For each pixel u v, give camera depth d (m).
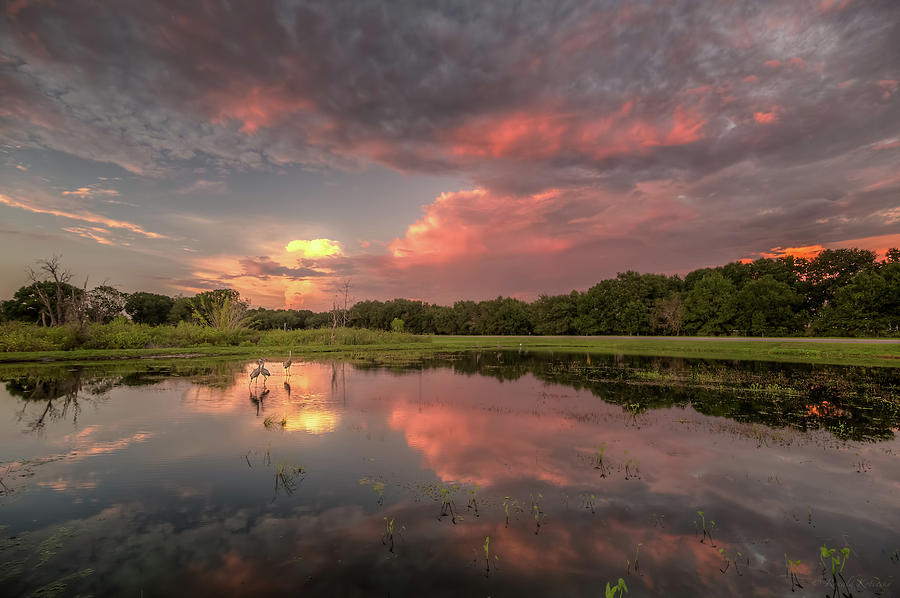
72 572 5.98
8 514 7.72
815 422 14.29
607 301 84.38
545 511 7.87
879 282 56.66
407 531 7.14
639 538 6.97
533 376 25.78
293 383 22.38
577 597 5.47
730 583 5.80
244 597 5.46
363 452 11.08
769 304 64.50
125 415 15.02
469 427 13.50
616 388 21.08
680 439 12.27
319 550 6.59
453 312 112.00
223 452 11.06
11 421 14.16
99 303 57.28
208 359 34.31
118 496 8.48
